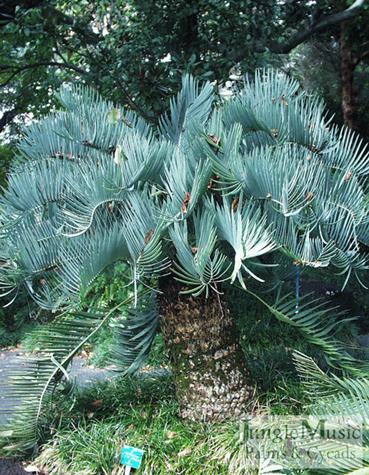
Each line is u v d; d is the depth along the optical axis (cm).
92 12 734
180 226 382
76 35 739
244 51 702
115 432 419
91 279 388
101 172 388
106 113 458
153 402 469
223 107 448
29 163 441
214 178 399
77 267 390
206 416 418
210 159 376
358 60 1070
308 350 541
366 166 436
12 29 712
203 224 379
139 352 489
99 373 616
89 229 400
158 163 409
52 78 845
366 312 791
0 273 407
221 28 700
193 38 707
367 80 1296
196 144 399
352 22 984
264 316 633
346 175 415
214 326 425
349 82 1065
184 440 399
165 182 411
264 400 435
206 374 421
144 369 581
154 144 409
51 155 444
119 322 484
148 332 488
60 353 423
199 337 422
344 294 773
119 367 508
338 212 413
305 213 394
